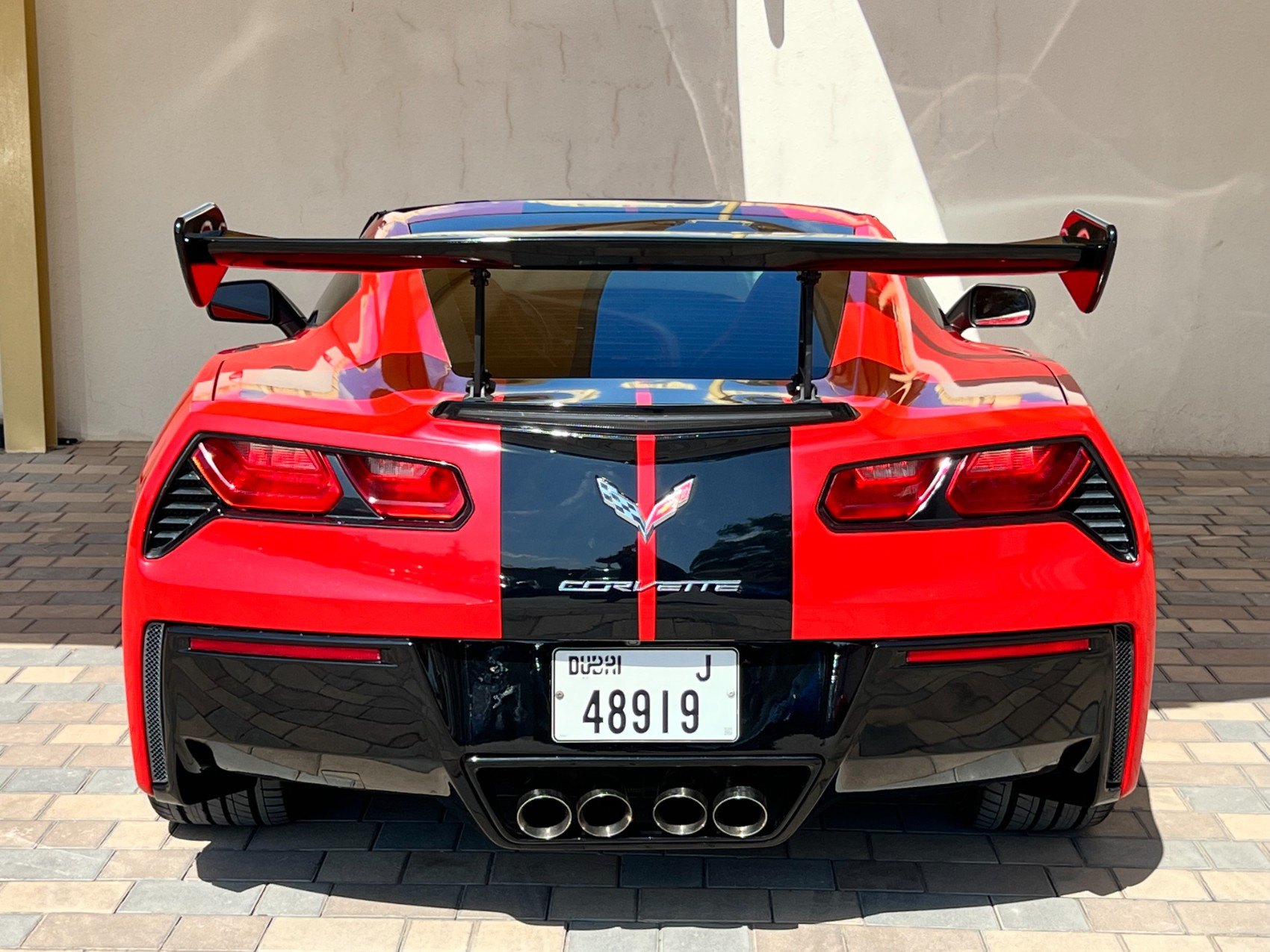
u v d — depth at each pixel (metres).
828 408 2.00
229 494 1.98
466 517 1.91
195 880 2.31
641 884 2.31
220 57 5.31
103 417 5.66
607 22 5.33
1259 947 2.15
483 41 5.32
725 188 5.48
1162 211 5.40
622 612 1.90
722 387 2.11
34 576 4.05
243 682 1.99
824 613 1.92
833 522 1.93
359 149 5.41
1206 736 3.00
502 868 2.36
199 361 5.60
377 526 1.93
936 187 5.46
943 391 2.14
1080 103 5.34
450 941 2.13
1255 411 5.59
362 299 2.50
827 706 1.95
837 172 5.47
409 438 1.94
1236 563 4.34
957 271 1.96
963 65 5.35
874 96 5.40
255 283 3.00
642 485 1.91
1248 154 5.34
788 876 2.34
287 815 2.45
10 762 2.77
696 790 1.96
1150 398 5.59
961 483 1.98
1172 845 2.48
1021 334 5.54
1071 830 2.51
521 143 5.42
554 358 2.22
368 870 2.35
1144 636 2.09
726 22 5.34
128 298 5.53
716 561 1.90
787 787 2.04
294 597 1.94
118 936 2.14
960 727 2.00
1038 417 2.04
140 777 2.16
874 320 2.40
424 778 2.00
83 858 2.38
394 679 1.94
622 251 1.87
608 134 5.43
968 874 2.36
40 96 5.32
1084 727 2.06
